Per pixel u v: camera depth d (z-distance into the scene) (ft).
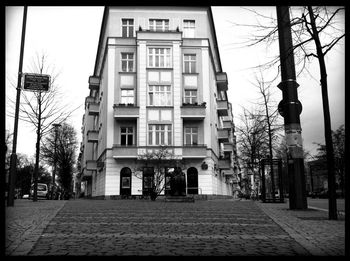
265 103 84.64
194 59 135.13
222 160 153.58
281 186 78.48
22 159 259.80
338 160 128.06
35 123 78.07
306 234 26.61
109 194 125.39
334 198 35.58
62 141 197.77
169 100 129.70
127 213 43.32
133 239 24.39
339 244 22.67
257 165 117.19
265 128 89.97
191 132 131.64
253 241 23.86
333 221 34.40
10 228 28.81
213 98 147.23
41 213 42.32
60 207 53.57
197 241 23.72
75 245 22.08
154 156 115.55
